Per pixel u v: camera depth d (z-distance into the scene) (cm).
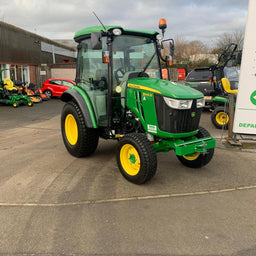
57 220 300
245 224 294
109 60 416
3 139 676
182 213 317
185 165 477
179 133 384
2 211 318
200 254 245
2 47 1658
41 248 253
